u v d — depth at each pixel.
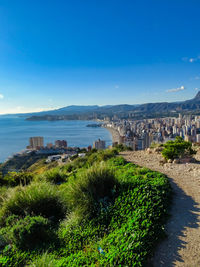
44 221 3.87
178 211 4.11
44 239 3.41
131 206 4.00
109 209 4.02
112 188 4.81
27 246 3.25
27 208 4.36
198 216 3.83
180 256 2.71
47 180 8.23
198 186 5.60
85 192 4.48
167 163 8.77
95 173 4.97
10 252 3.14
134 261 2.54
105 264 2.54
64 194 5.01
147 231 3.12
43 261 2.58
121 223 3.58
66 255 2.97
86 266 2.58
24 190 4.91
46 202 4.62
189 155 9.45
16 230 3.38
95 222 3.77
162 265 2.57
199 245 2.91
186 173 7.07
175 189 5.52
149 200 4.14
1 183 9.22
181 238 3.13
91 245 3.11
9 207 4.48
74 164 12.66
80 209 4.12
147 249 2.78
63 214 4.54
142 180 5.38
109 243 3.00
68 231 3.61
